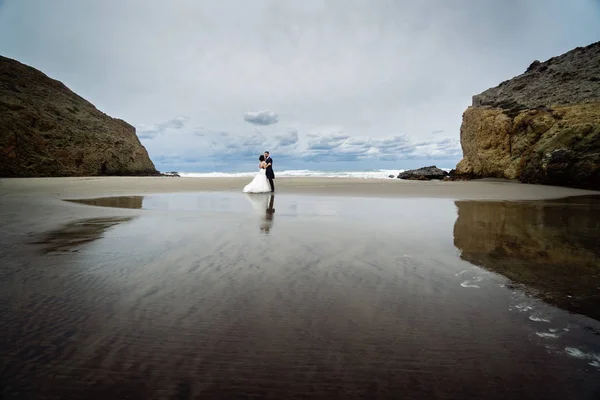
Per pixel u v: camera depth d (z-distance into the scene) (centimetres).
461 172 2511
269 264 362
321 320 234
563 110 1884
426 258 389
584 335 214
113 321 230
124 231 540
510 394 160
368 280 314
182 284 301
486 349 199
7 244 448
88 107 3303
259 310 249
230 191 1452
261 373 176
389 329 221
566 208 884
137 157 3244
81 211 778
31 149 2369
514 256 400
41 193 1234
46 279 311
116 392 161
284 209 849
